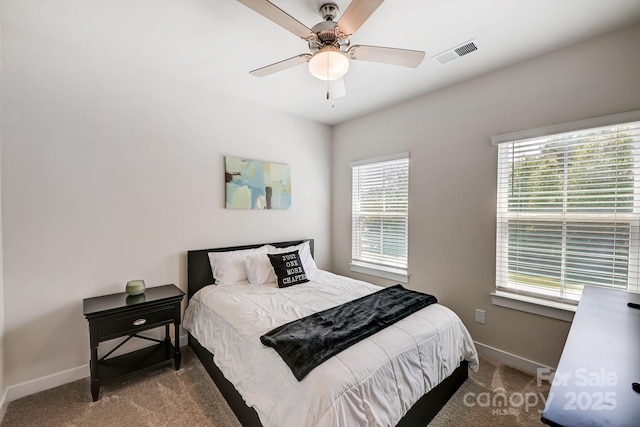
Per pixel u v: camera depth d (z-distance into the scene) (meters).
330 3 1.59
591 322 1.24
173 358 2.19
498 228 2.38
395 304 2.00
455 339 1.89
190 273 2.62
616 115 1.79
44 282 1.98
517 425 1.64
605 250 1.91
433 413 1.70
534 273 2.22
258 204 3.12
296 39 1.95
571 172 2.03
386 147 3.22
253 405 1.40
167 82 2.50
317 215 3.76
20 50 1.88
